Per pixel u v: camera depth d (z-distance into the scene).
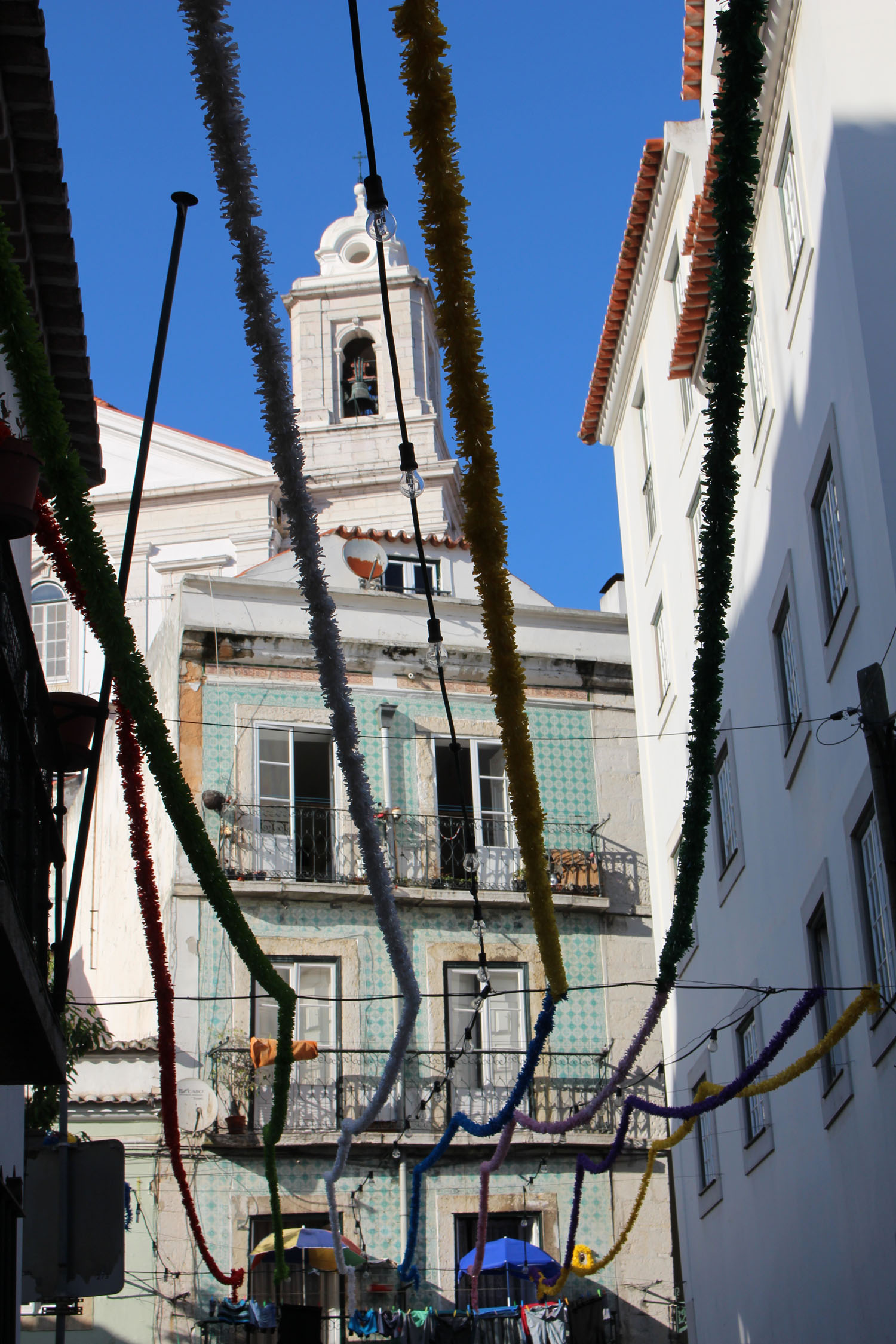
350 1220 22.14
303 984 23.48
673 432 21.45
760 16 5.75
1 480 8.16
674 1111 14.13
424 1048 23.48
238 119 5.51
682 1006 21.19
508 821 25.66
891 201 13.49
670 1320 22.89
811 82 14.45
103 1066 22.33
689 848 9.73
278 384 6.34
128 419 34.59
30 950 8.48
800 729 15.32
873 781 11.78
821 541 14.71
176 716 24.75
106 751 28.61
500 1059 23.72
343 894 23.84
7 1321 10.03
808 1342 15.45
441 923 24.34
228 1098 22.19
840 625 13.77
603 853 25.75
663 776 22.05
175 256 9.44
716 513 7.24
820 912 15.07
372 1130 22.58
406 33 5.30
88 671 30.95
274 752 24.95
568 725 26.55
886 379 12.88
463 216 5.57
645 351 23.12
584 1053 24.11
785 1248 16.27
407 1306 21.70
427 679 26.08
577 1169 17.23
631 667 26.42
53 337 12.91
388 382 38.31
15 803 8.74
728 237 6.28
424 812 25.14
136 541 32.94
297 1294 21.50
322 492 36.16
